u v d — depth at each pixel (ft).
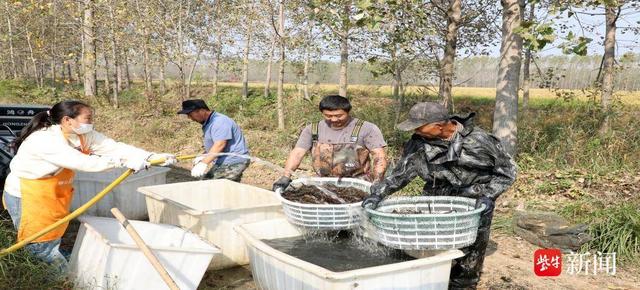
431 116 12.42
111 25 53.36
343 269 12.78
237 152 20.03
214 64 68.69
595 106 36.35
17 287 13.41
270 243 14.73
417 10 29.14
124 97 73.26
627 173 27.78
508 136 27.09
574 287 16.46
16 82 84.58
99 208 20.94
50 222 14.19
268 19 49.44
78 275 14.02
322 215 13.30
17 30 77.87
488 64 64.18
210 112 19.71
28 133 14.25
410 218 11.85
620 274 17.48
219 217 16.14
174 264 13.32
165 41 56.03
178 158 14.53
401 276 11.80
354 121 16.14
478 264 14.39
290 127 45.60
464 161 13.08
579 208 22.33
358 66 48.42
